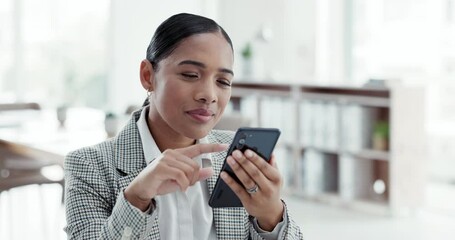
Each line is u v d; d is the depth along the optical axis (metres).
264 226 1.13
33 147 2.79
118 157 1.19
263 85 5.79
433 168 5.49
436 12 5.31
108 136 3.17
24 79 6.38
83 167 1.17
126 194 1.01
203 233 1.19
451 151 5.35
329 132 5.04
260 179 1.03
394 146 4.55
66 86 6.64
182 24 1.10
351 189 4.93
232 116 3.37
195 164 0.99
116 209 1.01
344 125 4.93
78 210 1.12
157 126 1.20
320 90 5.36
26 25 6.35
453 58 5.21
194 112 1.10
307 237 4.06
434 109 5.39
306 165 5.28
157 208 1.06
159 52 1.11
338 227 4.33
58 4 6.50
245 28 6.56
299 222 4.46
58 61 6.57
